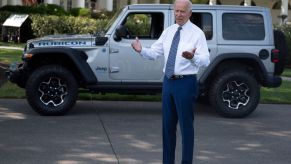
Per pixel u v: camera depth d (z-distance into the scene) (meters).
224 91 10.59
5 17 29.59
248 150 8.15
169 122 6.34
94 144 8.17
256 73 10.77
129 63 10.29
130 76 10.32
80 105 11.66
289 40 22.83
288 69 22.31
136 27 10.38
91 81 10.16
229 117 10.67
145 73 10.32
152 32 10.38
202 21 10.54
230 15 10.62
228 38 10.55
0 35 29.47
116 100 12.49
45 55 10.10
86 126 9.45
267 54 10.62
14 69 10.35
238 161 7.50
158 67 10.30
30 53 9.98
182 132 6.25
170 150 6.42
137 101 12.44
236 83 10.56
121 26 10.18
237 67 10.68
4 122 9.57
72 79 10.17
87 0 40.47
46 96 10.16
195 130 9.45
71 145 8.06
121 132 9.05
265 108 12.16
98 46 10.23
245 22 10.62
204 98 11.75
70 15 31.34
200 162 7.38
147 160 7.36
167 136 6.39
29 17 28.91
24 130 8.97
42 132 8.86
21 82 10.55
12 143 8.08
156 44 6.37
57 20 28.66
